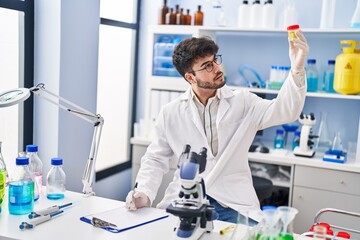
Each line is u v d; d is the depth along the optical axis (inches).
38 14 98.3
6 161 98.7
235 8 130.6
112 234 55.6
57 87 98.7
